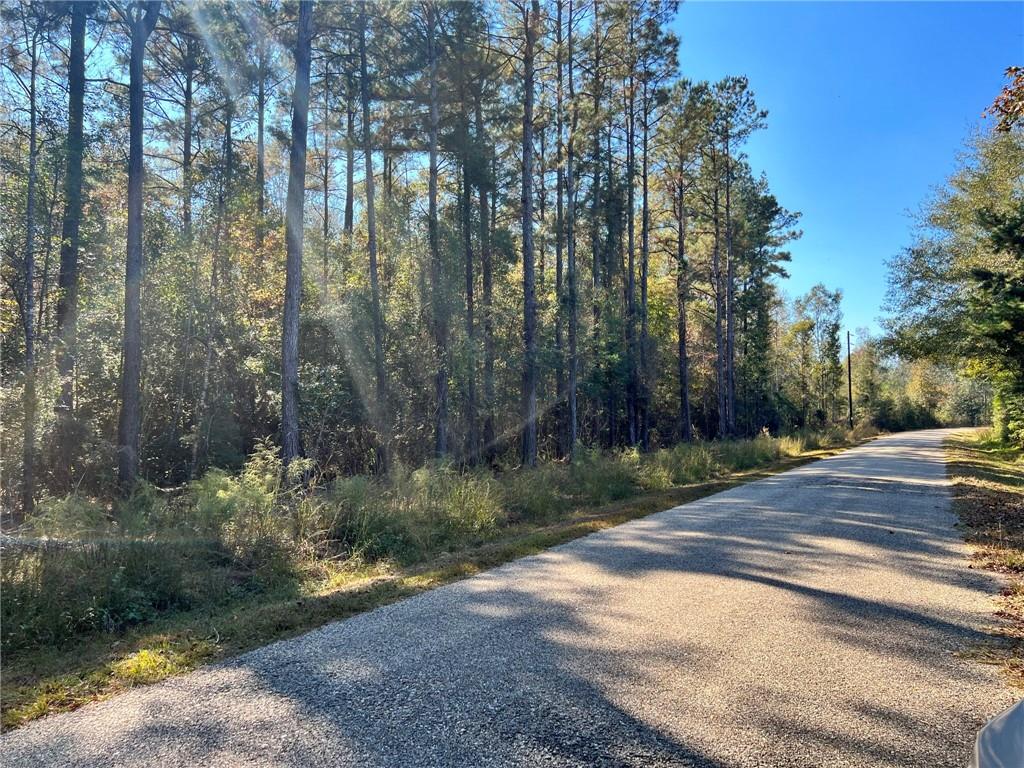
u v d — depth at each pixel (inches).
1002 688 154.6
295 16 760.3
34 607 233.8
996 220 641.0
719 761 121.7
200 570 299.3
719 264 1364.4
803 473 785.6
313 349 843.4
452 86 831.1
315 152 1170.6
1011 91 347.6
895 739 129.7
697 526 396.5
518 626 207.0
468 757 124.3
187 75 874.1
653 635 194.7
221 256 797.2
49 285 719.1
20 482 603.2
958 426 3329.2
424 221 903.1
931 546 327.6
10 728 143.8
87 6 637.3
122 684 168.1
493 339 945.5
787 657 175.5
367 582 287.9
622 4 838.5
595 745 128.3
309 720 142.0
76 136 650.2
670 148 1138.7
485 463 856.3
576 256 1336.1
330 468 836.0
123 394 561.3
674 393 1579.7
